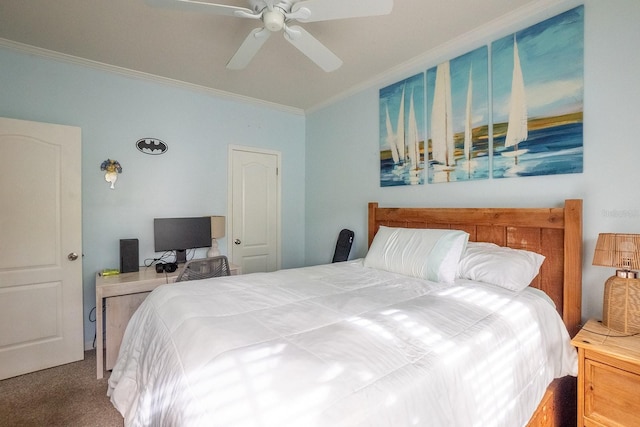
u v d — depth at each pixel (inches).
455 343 43.1
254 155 146.9
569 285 66.6
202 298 59.2
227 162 138.1
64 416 70.0
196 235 122.1
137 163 115.6
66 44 92.7
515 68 78.6
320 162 149.8
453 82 92.7
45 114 98.8
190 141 127.9
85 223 105.9
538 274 72.7
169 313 54.1
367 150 124.1
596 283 66.2
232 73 113.3
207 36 88.1
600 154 65.6
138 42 91.5
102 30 85.0
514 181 79.7
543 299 64.2
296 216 160.4
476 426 38.8
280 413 28.1
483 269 70.4
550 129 72.6
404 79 107.7
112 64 105.9
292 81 120.9
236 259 141.6
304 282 74.9
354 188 130.9
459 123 91.4
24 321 89.0
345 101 133.9
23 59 95.5
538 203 75.3
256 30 63.4
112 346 90.3
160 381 43.0
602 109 65.2
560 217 68.4
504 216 78.1
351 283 73.9
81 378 86.6
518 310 56.7
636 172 61.3
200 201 130.6
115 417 69.8
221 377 33.2
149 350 52.2
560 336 61.1
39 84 97.9
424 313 51.6
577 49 68.4
